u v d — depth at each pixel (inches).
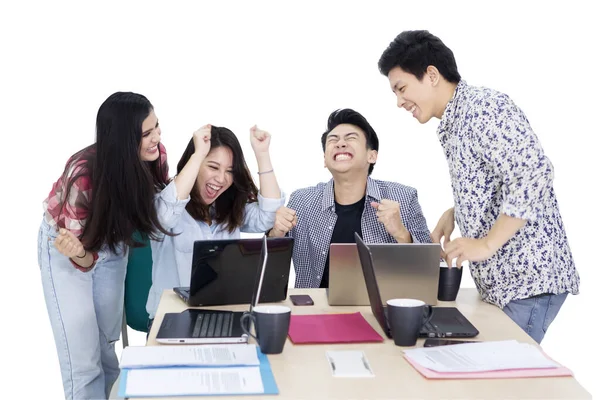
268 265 112.8
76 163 128.4
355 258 112.0
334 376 86.0
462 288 124.8
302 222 142.9
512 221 105.8
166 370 86.7
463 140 111.4
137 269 141.9
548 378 85.4
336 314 108.0
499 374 85.7
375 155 139.6
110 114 125.1
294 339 97.2
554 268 112.3
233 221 134.4
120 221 127.0
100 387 140.6
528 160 105.2
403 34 116.5
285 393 81.7
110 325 144.5
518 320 112.7
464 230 114.9
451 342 96.4
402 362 90.7
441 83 114.8
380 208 127.0
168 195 125.0
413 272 111.8
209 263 109.3
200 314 106.3
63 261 132.8
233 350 92.8
